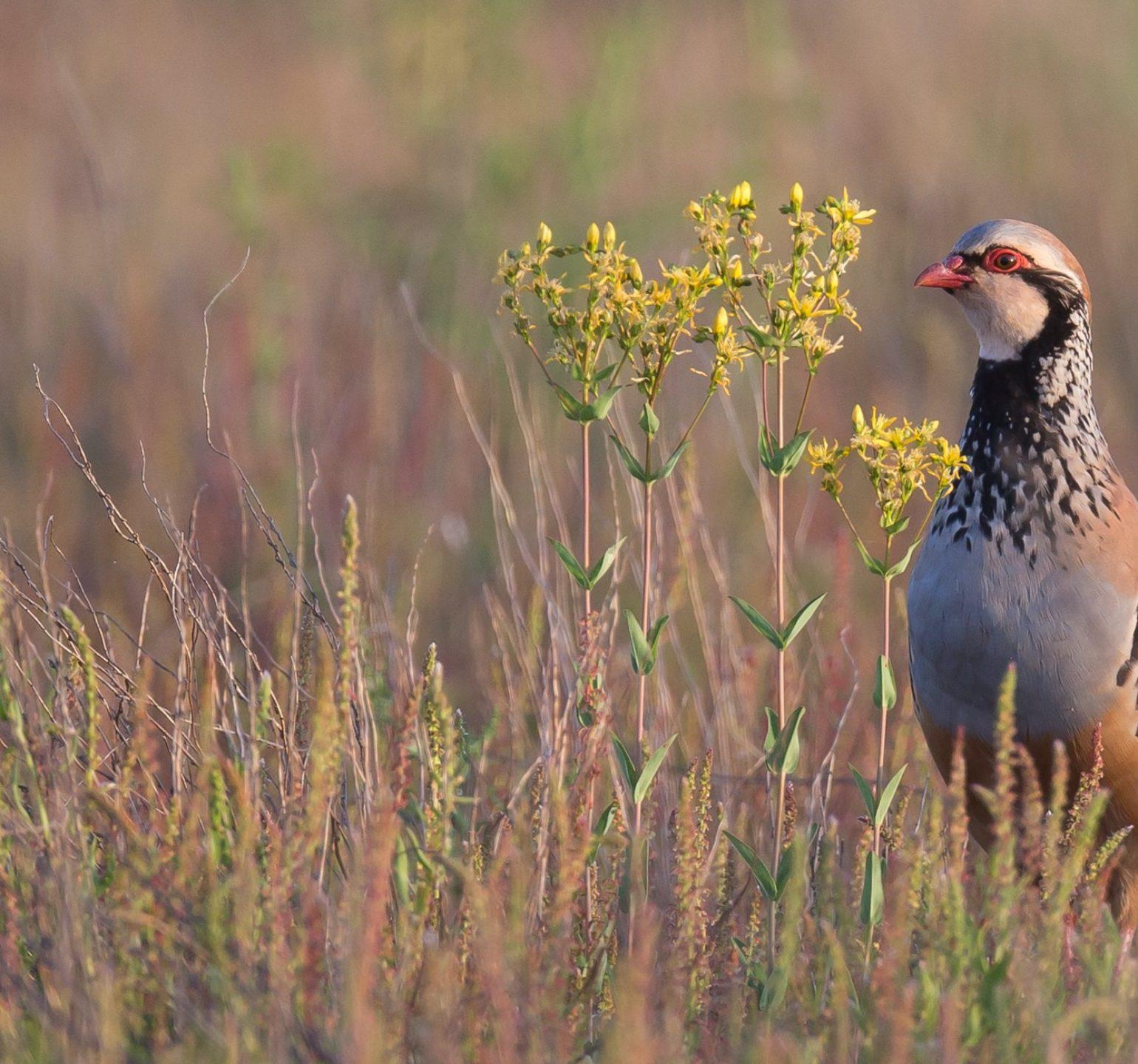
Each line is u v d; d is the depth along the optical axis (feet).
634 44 67.05
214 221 65.82
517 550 45.88
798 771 35.29
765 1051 20.54
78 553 46.55
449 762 24.94
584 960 24.45
